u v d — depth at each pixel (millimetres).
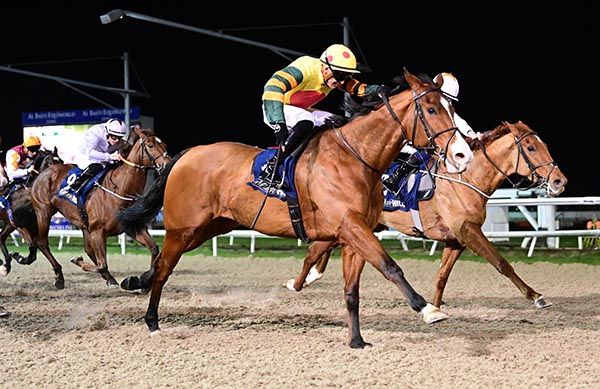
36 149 9789
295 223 5086
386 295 7859
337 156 4949
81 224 8750
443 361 4672
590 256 10930
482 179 6152
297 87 5289
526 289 5984
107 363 4777
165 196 5656
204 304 7328
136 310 6926
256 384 4215
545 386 4109
